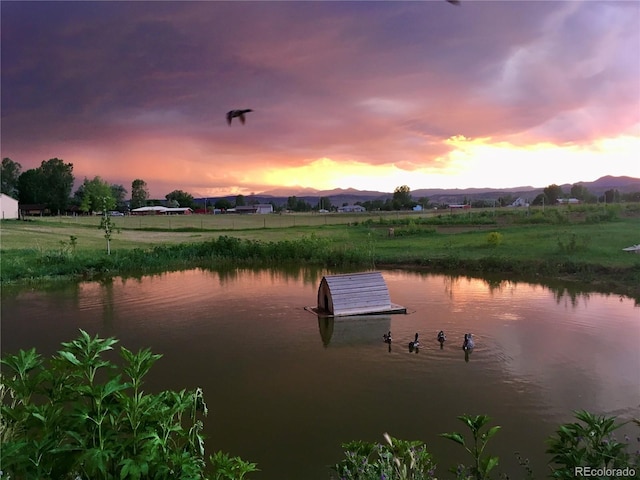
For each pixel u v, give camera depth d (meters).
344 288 13.54
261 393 7.73
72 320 13.16
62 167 89.19
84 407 2.35
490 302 14.73
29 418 2.42
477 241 28.95
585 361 9.11
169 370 8.93
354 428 6.46
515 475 5.20
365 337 11.04
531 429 6.36
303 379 8.35
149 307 14.83
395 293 16.55
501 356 9.46
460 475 3.04
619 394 7.53
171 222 62.75
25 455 2.11
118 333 11.73
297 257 26.88
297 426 6.53
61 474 2.30
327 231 41.91
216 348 10.34
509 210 50.72
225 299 16.06
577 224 34.81
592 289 16.44
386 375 8.49
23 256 25.20
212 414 6.94
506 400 7.33
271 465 5.51
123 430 2.50
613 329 11.33
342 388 7.91
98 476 2.33
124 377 8.20
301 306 14.68
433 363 9.11
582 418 3.05
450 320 12.48
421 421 6.64
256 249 27.72
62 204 88.88
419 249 27.25
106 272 23.05
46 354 10.16
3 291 18.02
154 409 2.47
